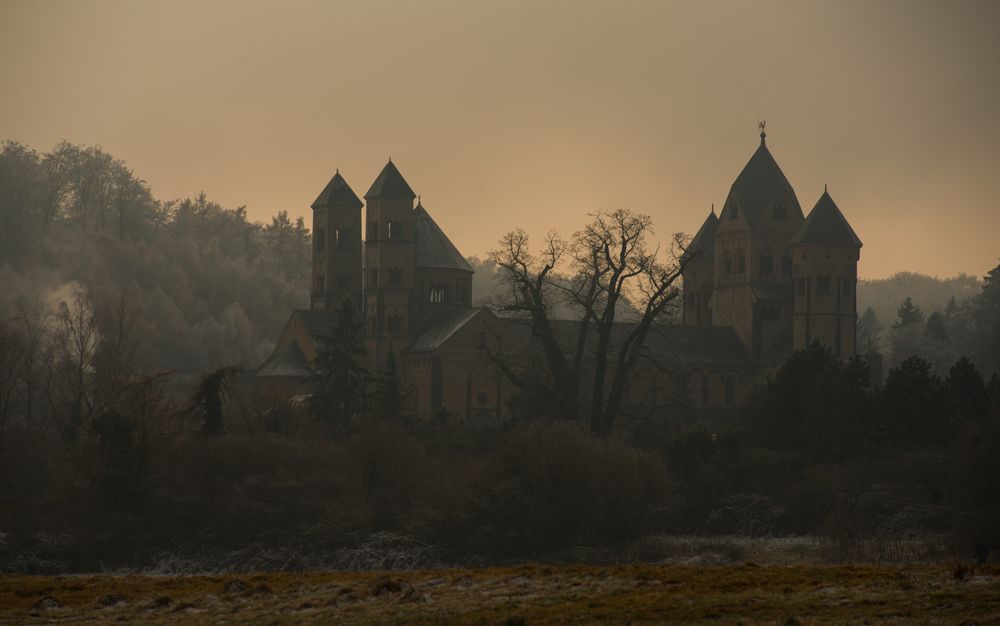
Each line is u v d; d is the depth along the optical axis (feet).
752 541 360.89
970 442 386.52
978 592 158.20
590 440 385.50
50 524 349.00
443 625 155.43
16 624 164.45
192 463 373.61
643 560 334.44
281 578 202.59
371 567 332.19
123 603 179.63
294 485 365.61
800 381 487.61
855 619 146.10
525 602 169.27
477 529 355.77
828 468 416.46
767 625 144.87
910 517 370.12
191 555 341.00
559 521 364.17
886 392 479.00
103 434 365.61
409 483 384.68
